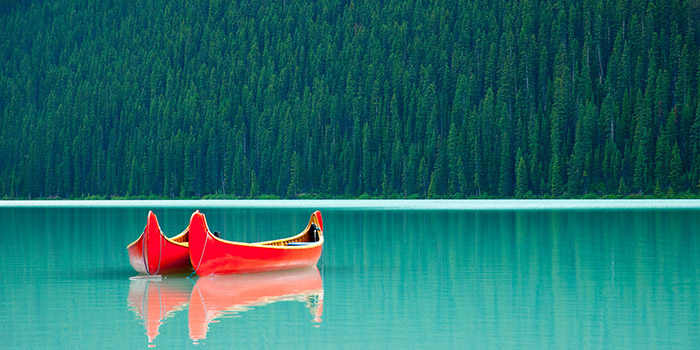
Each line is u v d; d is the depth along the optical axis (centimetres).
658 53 18650
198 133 19462
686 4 19438
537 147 16238
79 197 19938
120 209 12312
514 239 5162
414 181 16262
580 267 3612
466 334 2192
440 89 19662
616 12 19938
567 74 17625
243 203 15788
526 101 18338
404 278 3300
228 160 18512
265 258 3406
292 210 11206
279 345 2069
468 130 16362
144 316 2473
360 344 2080
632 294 2841
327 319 2409
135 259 3369
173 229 6731
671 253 4184
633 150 15438
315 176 17550
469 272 3472
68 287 3089
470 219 7962
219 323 2356
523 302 2686
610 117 16500
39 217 9038
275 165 17750
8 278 3353
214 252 3238
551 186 15612
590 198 15275
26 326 2328
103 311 2564
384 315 2469
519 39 18900
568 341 2105
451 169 15825
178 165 18762
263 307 2623
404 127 17825
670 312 2491
